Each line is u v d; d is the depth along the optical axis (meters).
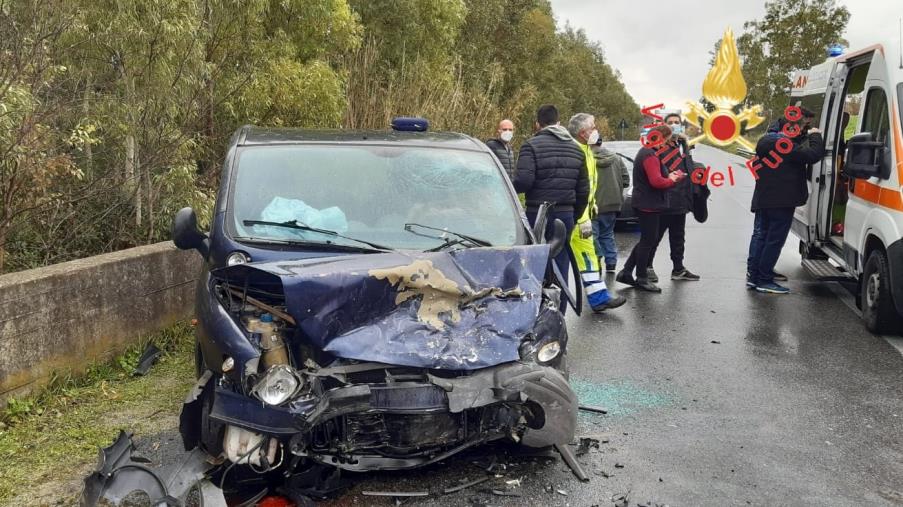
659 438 4.78
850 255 8.02
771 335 7.20
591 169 7.71
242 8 9.19
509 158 10.02
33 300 5.07
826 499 4.00
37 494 3.99
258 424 3.42
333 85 10.88
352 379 3.68
